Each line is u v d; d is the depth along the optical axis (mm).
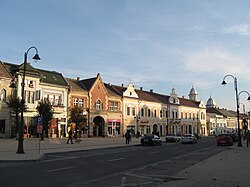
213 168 15172
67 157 21766
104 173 14125
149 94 76938
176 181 11531
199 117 94250
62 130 51438
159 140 40719
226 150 29125
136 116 66625
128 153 25953
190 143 45938
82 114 49062
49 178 12352
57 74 54688
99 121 59562
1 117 43906
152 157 22344
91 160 19766
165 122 76438
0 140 39656
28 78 47000
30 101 46938
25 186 10547
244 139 59344
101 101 59125
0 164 17312
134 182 11711
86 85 58594
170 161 19656
